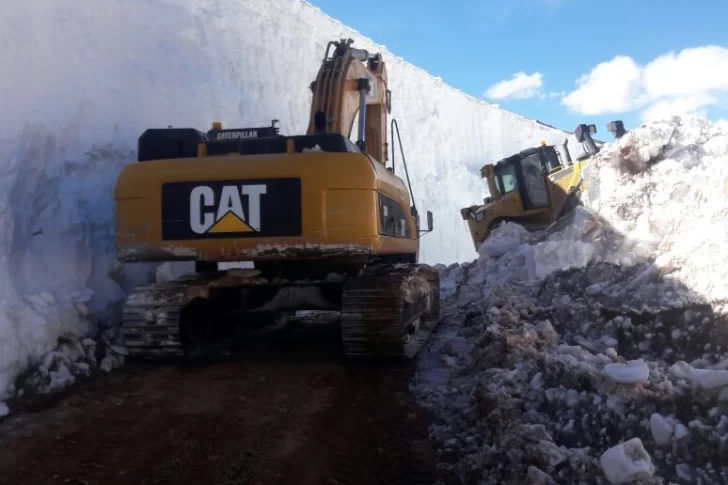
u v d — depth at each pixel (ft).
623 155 34.53
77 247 22.86
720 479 9.52
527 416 12.55
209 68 42.98
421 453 13.00
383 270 21.50
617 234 31.14
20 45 25.66
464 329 24.68
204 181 19.24
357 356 19.51
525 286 25.44
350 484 11.76
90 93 28.78
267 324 27.53
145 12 39.06
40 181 22.97
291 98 53.72
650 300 17.24
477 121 92.17
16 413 15.58
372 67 30.09
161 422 14.96
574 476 10.17
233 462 12.71
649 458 9.78
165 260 19.57
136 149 29.73
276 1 62.23
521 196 45.09
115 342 21.43
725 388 10.83
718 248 16.69
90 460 12.87
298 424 14.74
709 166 28.17
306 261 20.62
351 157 19.06
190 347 21.04
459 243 71.56
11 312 17.53
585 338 17.07
